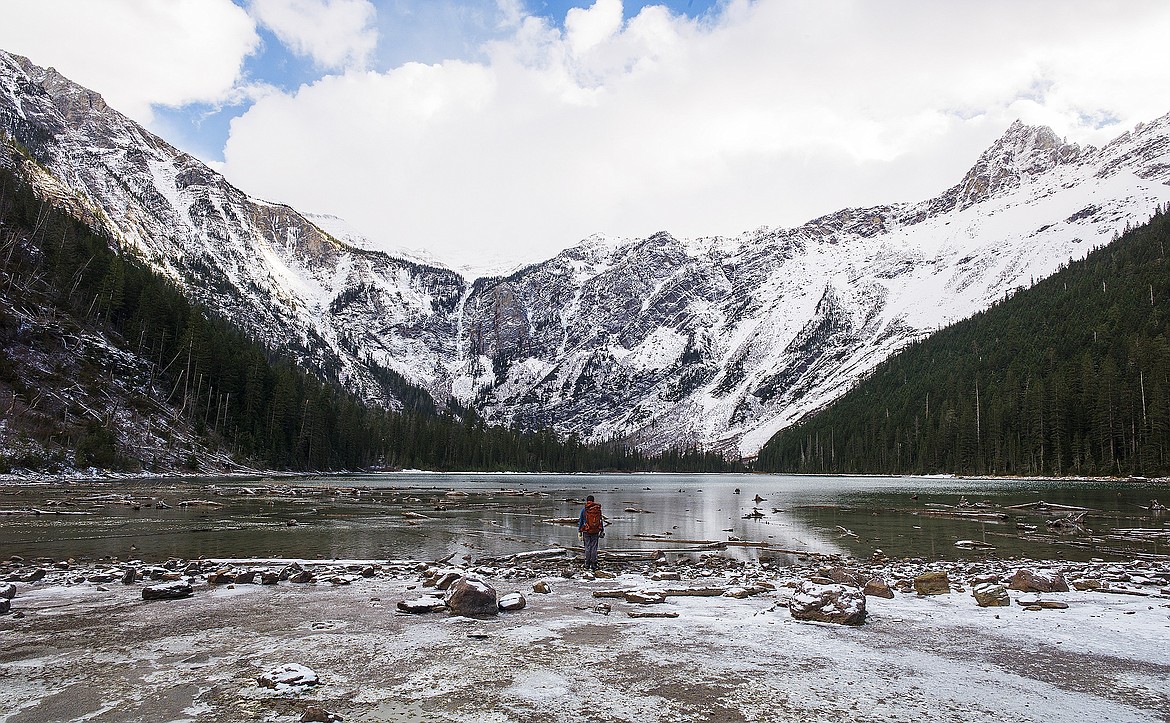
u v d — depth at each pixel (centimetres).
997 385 16462
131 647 1088
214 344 11719
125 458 8194
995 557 2781
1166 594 1712
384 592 1677
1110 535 3625
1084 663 1032
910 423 19912
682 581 2002
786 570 2345
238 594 1631
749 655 1069
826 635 1220
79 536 2934
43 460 6881
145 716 762
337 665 988
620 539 3478
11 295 8769
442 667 981
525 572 2164
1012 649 1120
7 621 1289
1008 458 13875
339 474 13850
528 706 812
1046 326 19125
